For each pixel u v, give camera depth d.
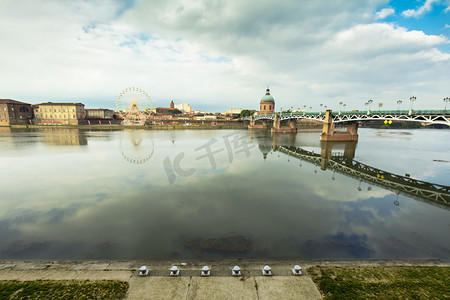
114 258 14.41
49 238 17.14
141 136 106.31
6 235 17.67
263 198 26.86
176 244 16.17
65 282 10.02
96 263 12.63
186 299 9.00
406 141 94.88
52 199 25.84
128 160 49.41
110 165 44.44
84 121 170.75
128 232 18.06
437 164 50.44
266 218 21.23
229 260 13.98
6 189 29.42
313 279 10.49
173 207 23.58
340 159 55.94
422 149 72.00
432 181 37.47
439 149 71.69
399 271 11.34
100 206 23.77
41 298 8.92
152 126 168.38
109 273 10.76
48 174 37.31
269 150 69.56
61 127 151.25
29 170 40.00
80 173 38.03
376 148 74.25
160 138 97.12
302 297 9.26
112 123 185.62
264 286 9.87
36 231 18.33
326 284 10.02
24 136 97.81
